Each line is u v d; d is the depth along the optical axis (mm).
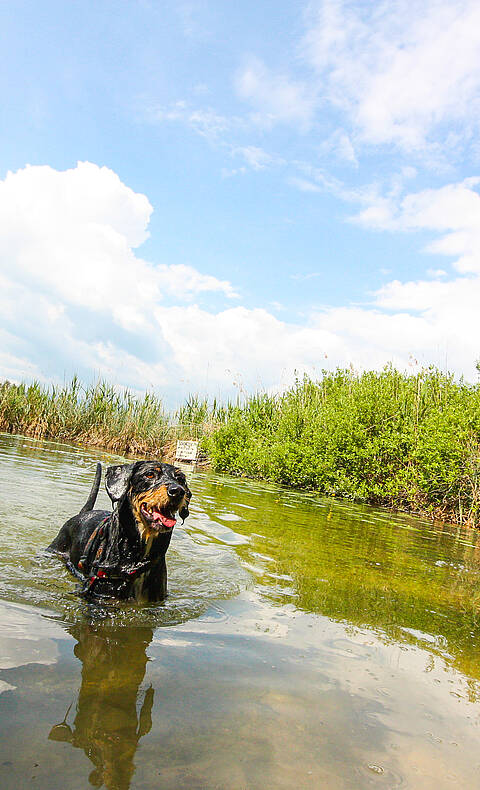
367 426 13273
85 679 2111
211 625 3021
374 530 7977
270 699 2141
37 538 4711
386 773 1726
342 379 18250
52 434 19016
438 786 1694
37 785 1414
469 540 8750
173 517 3338
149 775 1535
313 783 1611
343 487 12688
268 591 3859
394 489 11898
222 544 5371
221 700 2076
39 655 2281
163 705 1978
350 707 2166
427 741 1978
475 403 12727
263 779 1594
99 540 3727
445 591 4605
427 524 10273
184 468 15422
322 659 2652
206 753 1693
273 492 11648
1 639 2389
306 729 1942
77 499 6746
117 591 3340
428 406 14078
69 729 1722
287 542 5879
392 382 14805
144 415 20703
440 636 3281
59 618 2844
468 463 11523
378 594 4148
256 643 2779
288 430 15375
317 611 3482
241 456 15680
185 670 2332
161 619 3051
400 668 2670
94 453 15172
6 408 18203
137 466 3672
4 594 3113
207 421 20688
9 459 9664
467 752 1935
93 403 20562
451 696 2412
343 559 5348
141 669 2285
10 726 1685
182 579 3994
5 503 5836
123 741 1697
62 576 3725
